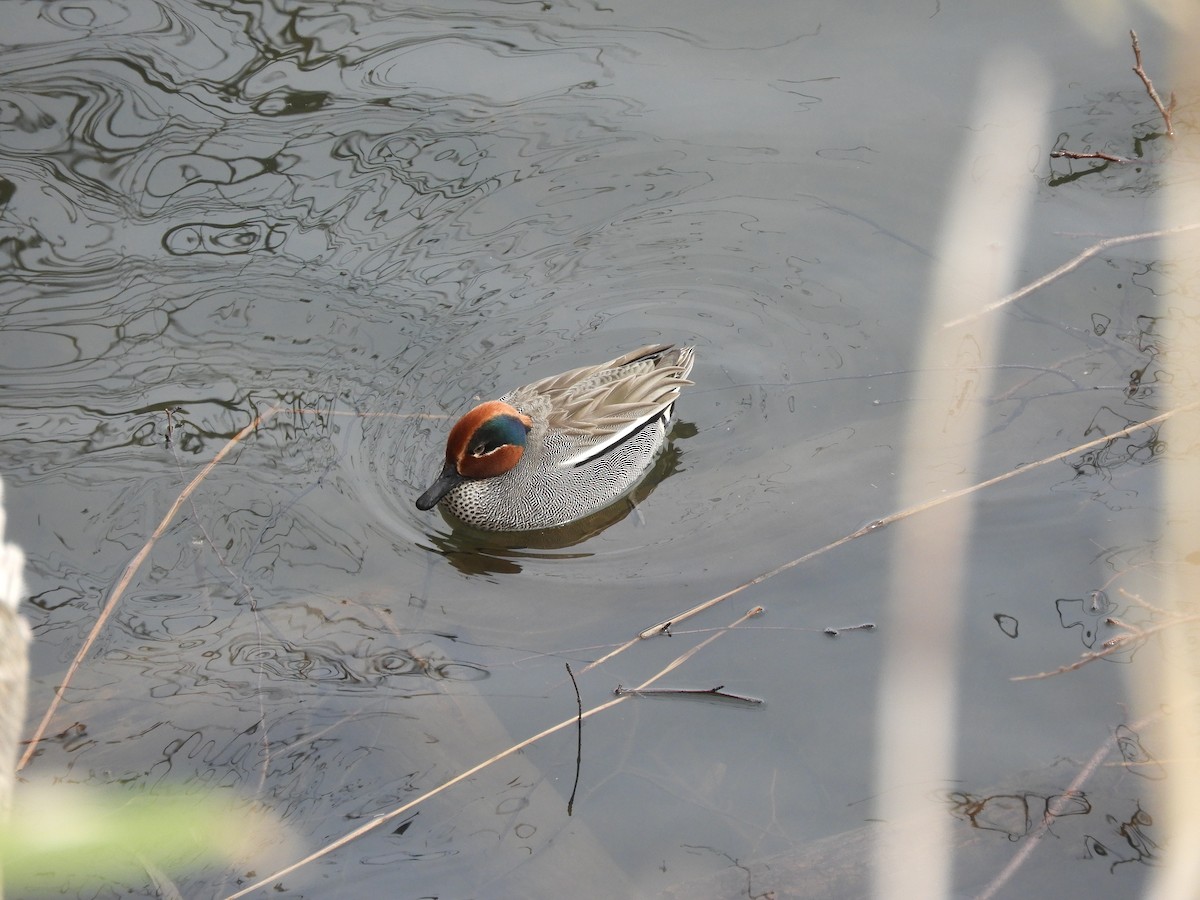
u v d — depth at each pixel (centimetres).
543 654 754
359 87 1234
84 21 1292
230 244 1093
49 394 958
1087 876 575
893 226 1104
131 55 1252
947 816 616
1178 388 912
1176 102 1141
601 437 940
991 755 649
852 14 1296
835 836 614
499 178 1158
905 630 745
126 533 844
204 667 732
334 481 909
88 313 1027
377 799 646
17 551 275
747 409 982
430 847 619
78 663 728
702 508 894
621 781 656
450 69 1253
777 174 1155
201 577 812
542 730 691
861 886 586
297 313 1044
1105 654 704
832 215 1122
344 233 1112
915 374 984
